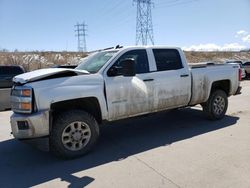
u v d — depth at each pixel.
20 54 44.09
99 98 5.20
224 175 4.09
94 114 5.44
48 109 4.71
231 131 6.30
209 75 6.98
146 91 5.83
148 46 6.13
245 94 12.68
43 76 4.83
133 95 5.64
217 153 4.95
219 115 7.32
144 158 4.89
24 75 5.08
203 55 60.28
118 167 4.56
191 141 5.69
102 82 5.27
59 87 4.84
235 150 5.07
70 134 4.98
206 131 6.36
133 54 5.85
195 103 6.87
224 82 7.54
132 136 6.25
